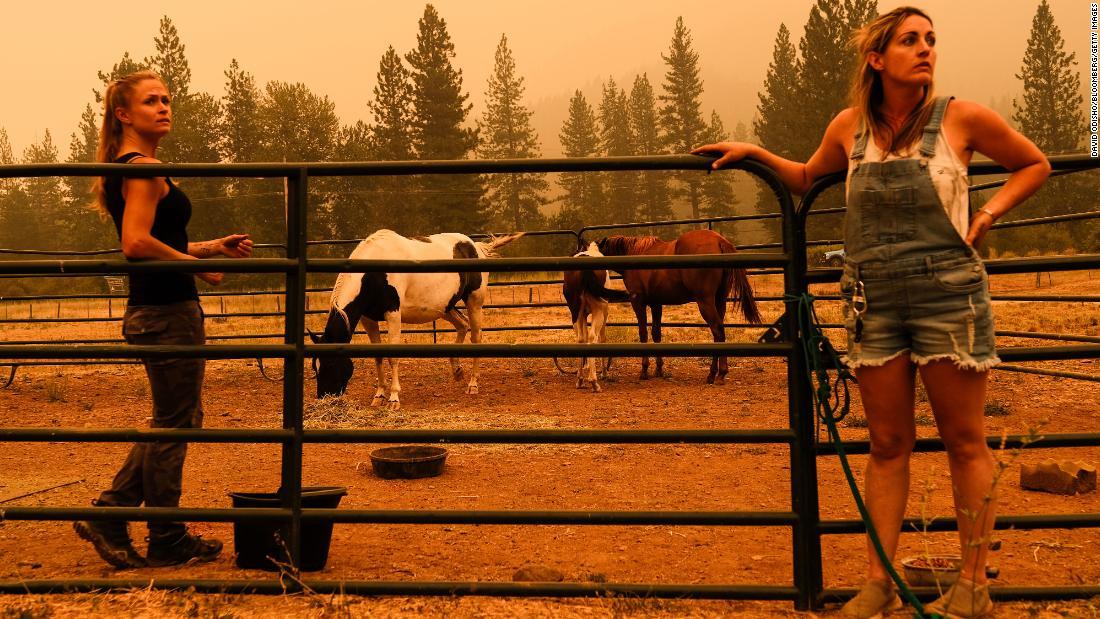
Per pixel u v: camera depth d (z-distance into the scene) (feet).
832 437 9.05
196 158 182.50
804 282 9.56
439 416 25.17
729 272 33.65
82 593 9.87
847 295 8.63
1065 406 24.86
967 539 8.54
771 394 29.37
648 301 35.04
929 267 8.01
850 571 11.28
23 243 210.79
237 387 34.22
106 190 11.06
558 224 151.84
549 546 12.78
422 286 30.17
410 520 9.68
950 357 8.02
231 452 21.20
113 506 11.21
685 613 9.25
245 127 188.34
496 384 33.99
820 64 185.68
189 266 10.24
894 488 8.86
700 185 276.62
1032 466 15.89
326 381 25.75
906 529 13.26
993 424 22.25
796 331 9.52
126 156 11.00
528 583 9.56
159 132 11.27
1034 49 199.72
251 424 25.30
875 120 8.38
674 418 24.61
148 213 10.45
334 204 161.58
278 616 9.16
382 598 9.78
